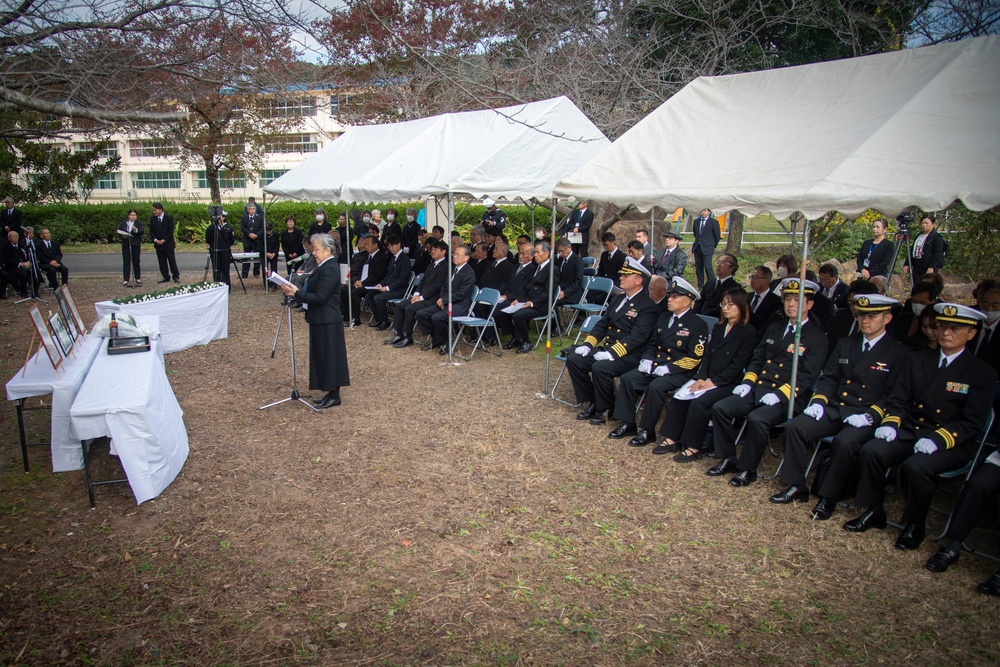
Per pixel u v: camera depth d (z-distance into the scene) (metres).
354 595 3.86
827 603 3.80
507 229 25.09
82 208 24.56
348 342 10.09
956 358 4.47
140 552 4.29
